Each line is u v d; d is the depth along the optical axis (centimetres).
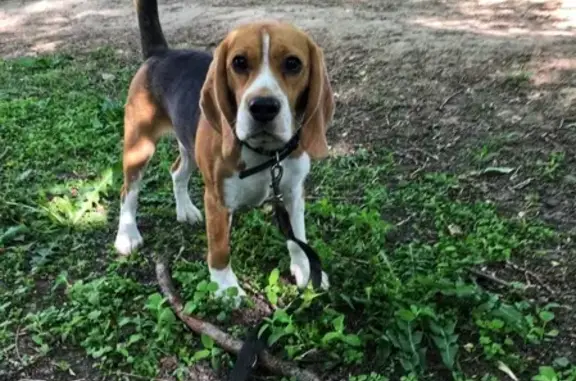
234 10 263
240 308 109
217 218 108
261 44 92
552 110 159
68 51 237
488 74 176
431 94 172
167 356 102
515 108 161
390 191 139
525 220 126
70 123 168
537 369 96
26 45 253
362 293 110
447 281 107
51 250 125
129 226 127
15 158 157
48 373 101
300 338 101
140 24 128
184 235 129
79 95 187
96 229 132
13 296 114
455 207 130
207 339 101
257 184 104
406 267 115
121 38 246
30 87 199
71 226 132
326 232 126
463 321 104
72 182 146
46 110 179
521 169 141
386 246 123
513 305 107
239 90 94
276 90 91
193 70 117
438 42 199
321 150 98
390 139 158
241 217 130
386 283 108
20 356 103
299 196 111
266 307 110
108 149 159
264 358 98
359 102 173
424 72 182
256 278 116
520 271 115
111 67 214
